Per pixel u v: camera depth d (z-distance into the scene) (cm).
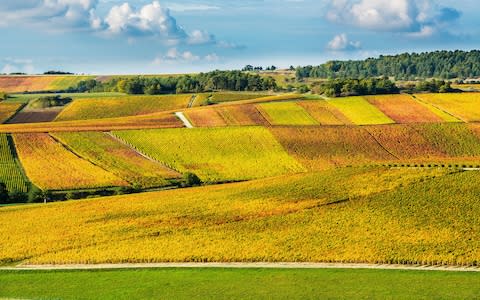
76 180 11662
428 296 5222
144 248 6844
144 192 10406
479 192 8044
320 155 13812
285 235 7106
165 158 13462
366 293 5347
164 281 5806
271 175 12500
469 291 5309
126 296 5444
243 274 5959
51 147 13688
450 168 9394
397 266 6112
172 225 7681
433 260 6159
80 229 7712
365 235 6981
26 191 10994
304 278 5791
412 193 8200
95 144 14050
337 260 6294
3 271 6300
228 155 13775
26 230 7800
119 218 8112
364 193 8362
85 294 5512
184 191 9544
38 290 5647
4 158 12900
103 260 6500
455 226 7106
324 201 8188
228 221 7719
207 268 6188
